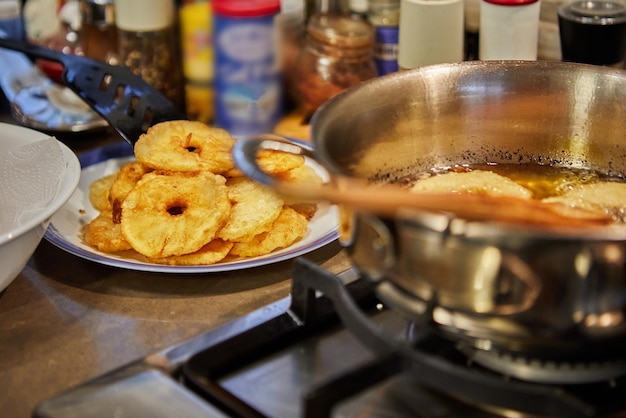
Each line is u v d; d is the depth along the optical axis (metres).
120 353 0.71
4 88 1.21
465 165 0.78
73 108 1.11
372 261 0.60
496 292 0.56
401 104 0.73
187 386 0.65
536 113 0.76
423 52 0.96
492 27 0.94
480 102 0.76
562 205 0.68
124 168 0.88
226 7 0.99
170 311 0.76
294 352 0.68
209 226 0.79
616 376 0.62
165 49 1.09
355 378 0.58
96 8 1.14
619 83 0.73
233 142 0.90
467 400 0.62
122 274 0.81
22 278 0.81
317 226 0.86
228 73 1.01
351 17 1.09
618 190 0.73
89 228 0.84
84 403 0.61
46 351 0.72
